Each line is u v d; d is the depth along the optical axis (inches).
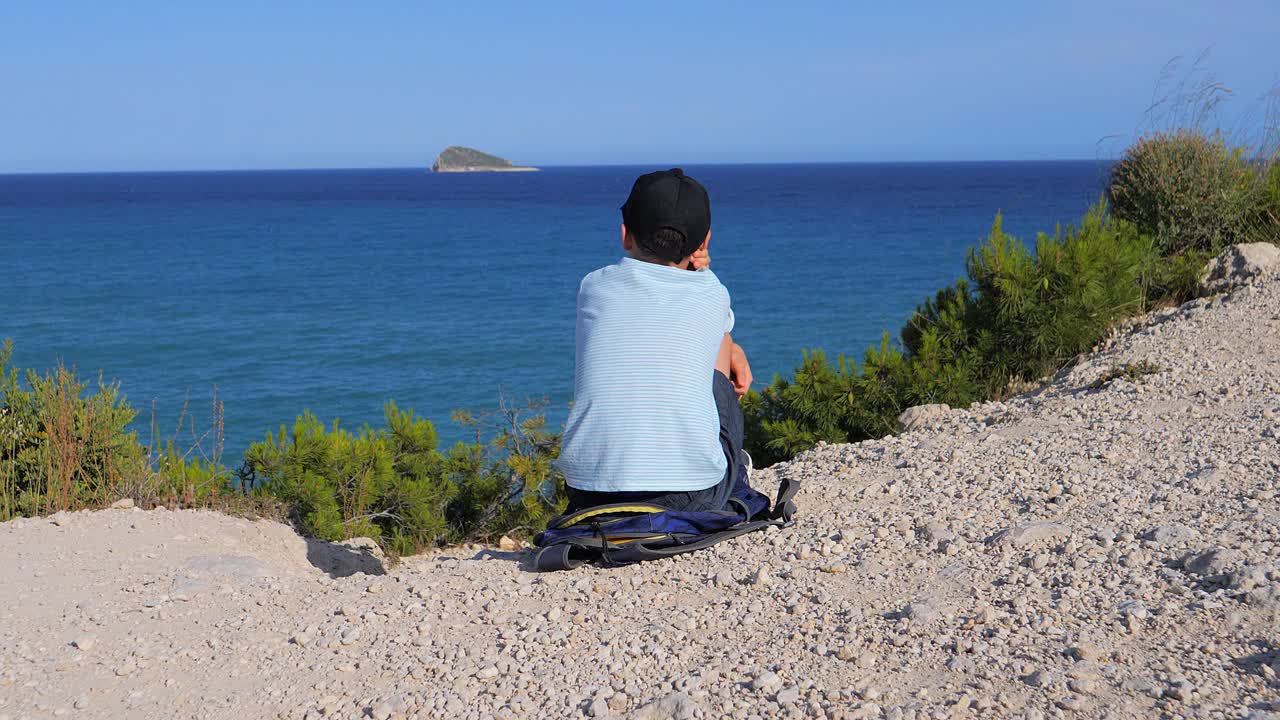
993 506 169.2
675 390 145.7
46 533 203.5
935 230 3021.7
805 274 1859.0
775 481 223.9
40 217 4753.9
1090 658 105.8
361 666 129.3
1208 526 143.4
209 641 142.4
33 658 137.9
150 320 1422.2
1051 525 147.6
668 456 145.9
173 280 1967.3
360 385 977.5
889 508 173.8
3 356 256.1
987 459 205.0
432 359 1105.4
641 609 138.5
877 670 111.3
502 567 162.6
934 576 138.6
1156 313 365.1
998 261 348.2
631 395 145.7
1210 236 402.6
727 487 157.2
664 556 155.3
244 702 122.3
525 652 126.3
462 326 1342.3
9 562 184.2
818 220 3737.7
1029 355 348.8
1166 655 105.4
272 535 231.3
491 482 348.8
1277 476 163.8
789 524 168.9
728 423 156.1
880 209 4557.1
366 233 3503.9
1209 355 289.6
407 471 336.5
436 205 6186.0
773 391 361.1
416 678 123.9
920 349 353.1
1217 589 118.8
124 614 155.9
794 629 125.1
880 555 149.2
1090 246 348.2
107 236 3363.7
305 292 1750.7
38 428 255.8
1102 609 118.6
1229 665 101.6
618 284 150.3
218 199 7524.6
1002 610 122.8
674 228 148.2
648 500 149.1
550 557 151.9
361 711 116.6
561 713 110.8
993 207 4505.4
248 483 301.6
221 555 190.2
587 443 147.7
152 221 4367.6
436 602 149.4
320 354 1147.3
